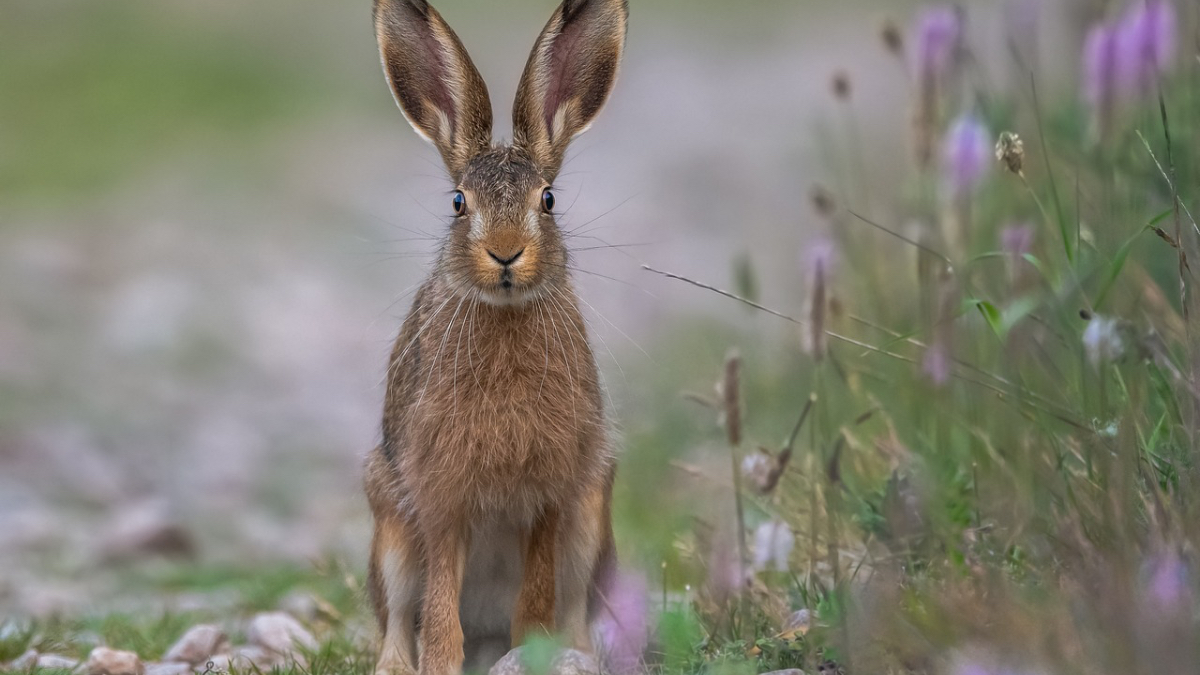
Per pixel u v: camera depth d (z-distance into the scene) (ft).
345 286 87.25
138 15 153.07
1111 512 24.48
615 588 30.89
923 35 33.58
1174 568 21.76
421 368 29.58
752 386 48.60
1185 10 35.01
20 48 142.51
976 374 32.17
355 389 70.59
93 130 123.03
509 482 29.07
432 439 29.04
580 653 26.68
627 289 77.61
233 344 76.89
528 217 28.86
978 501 29.14
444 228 31.94
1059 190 39.17
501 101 115.55
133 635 35.35
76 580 45.11
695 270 82.99
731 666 25.16
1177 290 32.24
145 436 63.00
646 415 50.90
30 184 109.50
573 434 29.17
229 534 50.85
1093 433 26.25
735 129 126.21
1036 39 38.50
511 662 26.20
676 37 168.96
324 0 167.84
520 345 28.78
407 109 31.99
